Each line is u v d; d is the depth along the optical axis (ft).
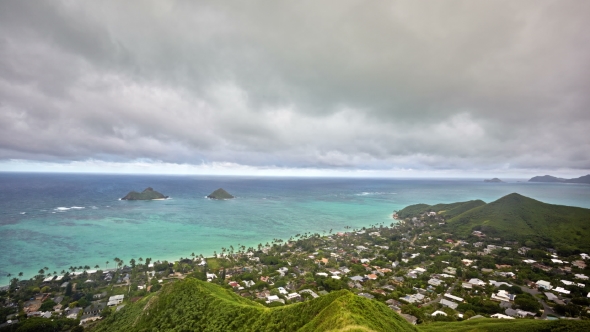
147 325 233.14
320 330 155.12
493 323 249.96
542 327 217.77
